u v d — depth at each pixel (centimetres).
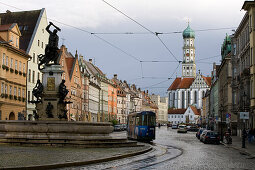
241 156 2802
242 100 5619
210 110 14475
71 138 2806
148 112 4984
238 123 6819
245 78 5412
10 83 6319
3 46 5988
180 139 6019
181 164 2094
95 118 11412
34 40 7456
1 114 5938
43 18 7919
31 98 7331
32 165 1644
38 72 7694
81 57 10400
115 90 14275
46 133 2817
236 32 6500
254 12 5025
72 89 9062
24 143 2723
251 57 5125
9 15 7962
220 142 5288
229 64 8206
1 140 2791
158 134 8281
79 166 1827
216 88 11700
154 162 2150
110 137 3086
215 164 2142
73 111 9094
